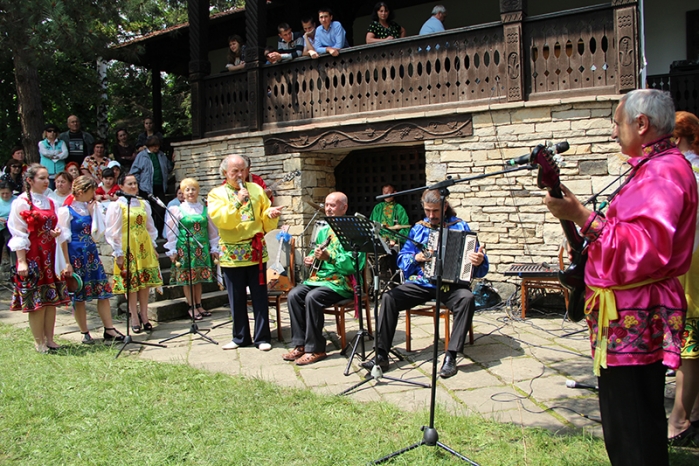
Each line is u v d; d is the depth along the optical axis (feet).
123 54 32.99
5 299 27.45
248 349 18.67
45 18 26.68
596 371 7.47
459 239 15.96
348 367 15.48
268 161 28.76
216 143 30.40
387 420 12.15
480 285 23.20
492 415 12.32
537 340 18.42
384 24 27.30
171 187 34.94
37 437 11.88
